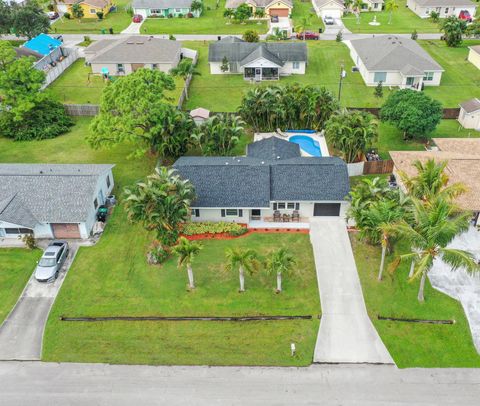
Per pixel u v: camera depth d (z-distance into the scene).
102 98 50.62
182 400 28.09
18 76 57.91
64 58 83.06
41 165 47.09
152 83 51.56
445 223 29.27
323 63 81.75
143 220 36.91
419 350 31.05
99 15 110.56
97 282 36.78
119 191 47.78
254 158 47.28
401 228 30.39
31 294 35.84
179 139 49.28
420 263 30.02
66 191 41.75
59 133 59.91
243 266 34.16
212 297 35.22
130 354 31.05
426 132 53.38
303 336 32.09
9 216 39.53
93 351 31.31
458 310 33.88
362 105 65.38
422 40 92.62
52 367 30.31
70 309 34.47
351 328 32.62
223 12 113.50
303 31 93.31
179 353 31.05
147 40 80.69
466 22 92.69
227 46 78.19
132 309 34.34
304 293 35.44
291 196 42.25
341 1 109.25
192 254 33.56
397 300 34.72
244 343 31.69
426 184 35.38
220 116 51.34
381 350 31.08
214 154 50.38
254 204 41.59
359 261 38.31
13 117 58.22
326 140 56.22
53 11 114.56
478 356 30.64
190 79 74.19
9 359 30.91
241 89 72.00
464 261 29.27
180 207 37.38
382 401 27.83
